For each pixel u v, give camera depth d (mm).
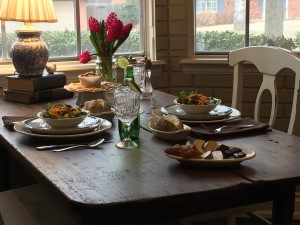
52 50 3279
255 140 1892
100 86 2592
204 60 3307
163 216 1428
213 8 3355
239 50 2594
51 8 2785
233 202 1511
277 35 3324
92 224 1366
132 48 3455
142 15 3432
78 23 3307
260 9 3311
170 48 3377
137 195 1354
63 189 1404
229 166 1578
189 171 1546
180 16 3332
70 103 2641
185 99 2189
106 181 1465
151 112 2357
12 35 3178
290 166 1587
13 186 2723
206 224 3152
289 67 2299
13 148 1825
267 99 3305
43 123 2025
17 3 2689
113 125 2135
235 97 2637
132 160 1661
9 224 1816
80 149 1794
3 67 3150
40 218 1857
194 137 1938
